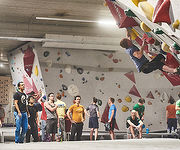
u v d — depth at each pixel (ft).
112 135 34.06
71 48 44.68
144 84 47.19
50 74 43.70
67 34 41.16
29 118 27.48
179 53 12.67
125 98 46.44
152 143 23.24
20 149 18.61
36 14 35.65
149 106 47.11
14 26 38.58
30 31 40.06
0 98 79.87
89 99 45.19
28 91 47.14
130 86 46.73
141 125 32.91
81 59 45.19
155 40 15.65
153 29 11.98
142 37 16.19
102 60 46.11
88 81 45.32
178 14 8.41
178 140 27.20
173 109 38.06
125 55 46.78
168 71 16.17
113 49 43.45
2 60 62.44
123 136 41.60
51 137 30.60
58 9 33.88
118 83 46.42
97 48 43.06
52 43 40.57
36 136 27.78
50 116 29.14
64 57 44.39
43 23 39.29
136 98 46.83
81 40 40.70
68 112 30.81
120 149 17.87
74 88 44.60
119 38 42.19
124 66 46.73
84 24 39.42
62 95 43.93
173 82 47.91
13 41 45.39
